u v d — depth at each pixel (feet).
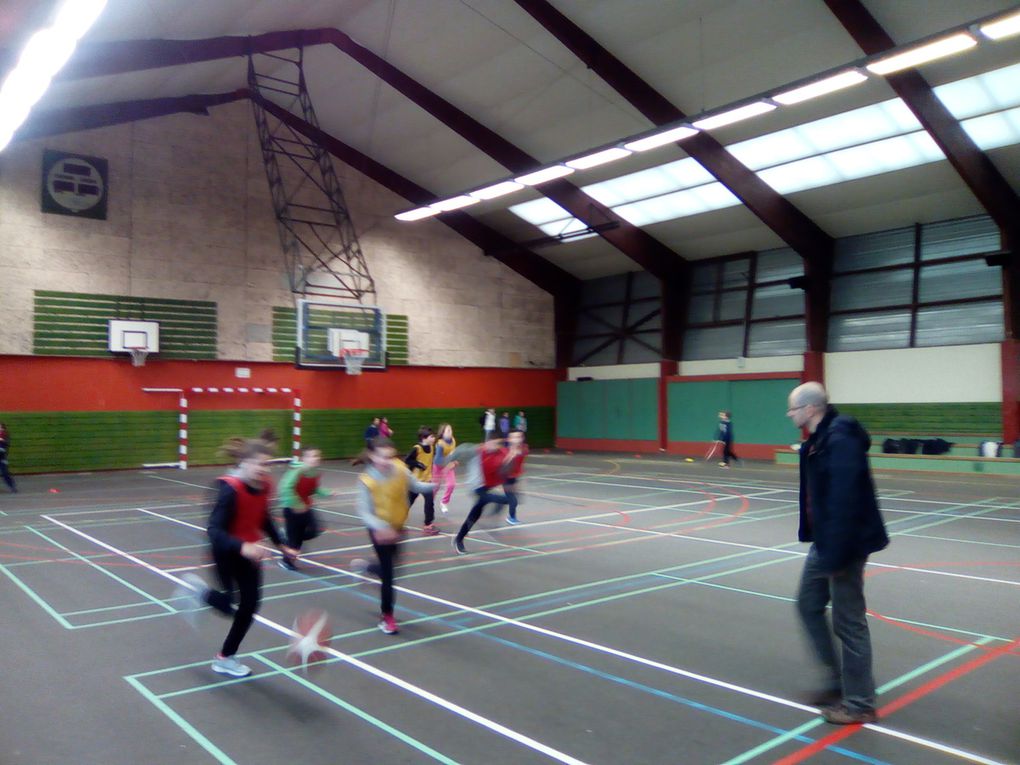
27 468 72.02
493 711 16.15
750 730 15.17
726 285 95.45
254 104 84.43
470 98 74.23
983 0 49.08
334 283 90.22
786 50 58.44
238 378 84.43
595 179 83.87
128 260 77.30
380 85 75.97
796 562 31.78
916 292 78.84
